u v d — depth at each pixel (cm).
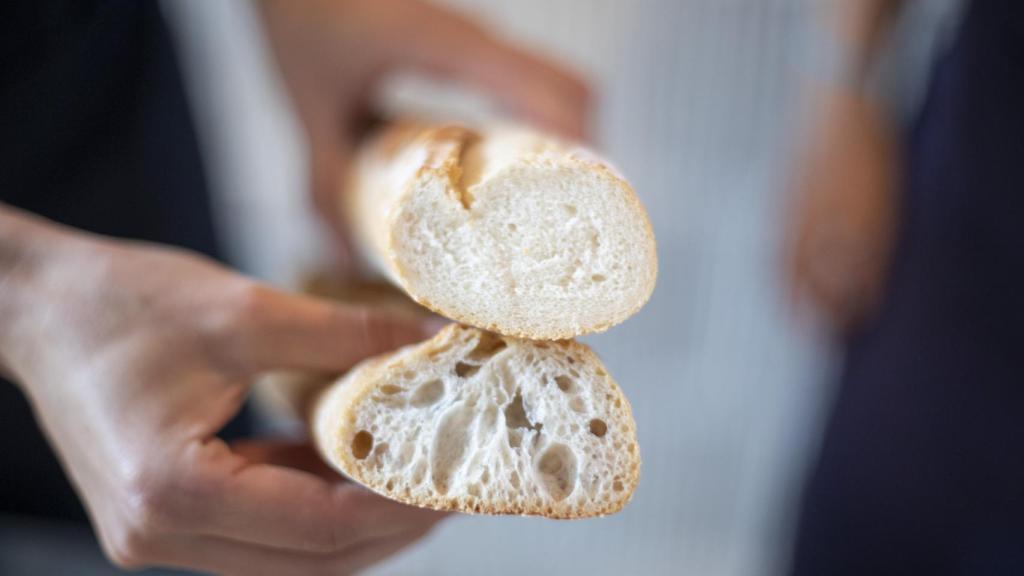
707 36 91
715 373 100
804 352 96
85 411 37
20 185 63
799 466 96
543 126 61
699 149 95
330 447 34
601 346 100
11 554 62
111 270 38
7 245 39
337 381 38
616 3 92
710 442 101
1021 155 58
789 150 85
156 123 68
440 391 34
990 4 57
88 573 60
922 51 73
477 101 64
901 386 63
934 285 62
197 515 35
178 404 36
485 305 33
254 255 96
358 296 49
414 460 34
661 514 104
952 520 63
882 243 70
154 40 66
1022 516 61
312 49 61
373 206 41
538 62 63
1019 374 60
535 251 33
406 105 66
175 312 37
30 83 61
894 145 71
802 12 88
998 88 57
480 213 33
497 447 34
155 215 70
